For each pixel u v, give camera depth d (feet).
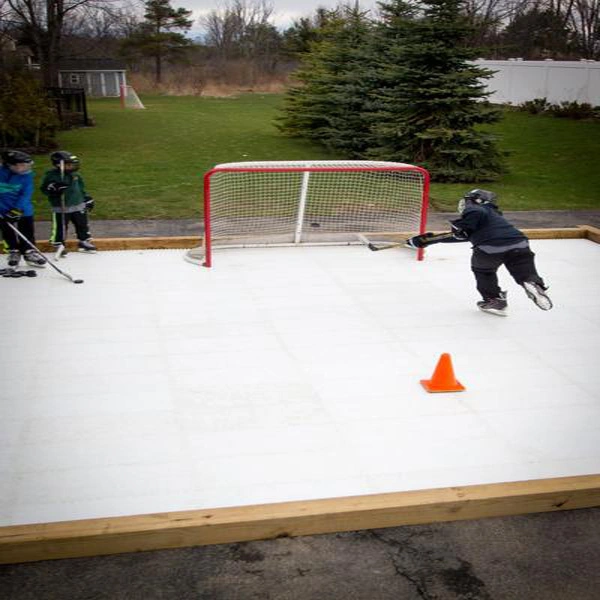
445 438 14.34
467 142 45.88
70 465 13.03
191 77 145.79
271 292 23.30
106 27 105.19
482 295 21.58
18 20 84.64
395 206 29.30
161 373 17.01
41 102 57.57
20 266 25.58
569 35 138.41
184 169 48.57
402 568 10.90
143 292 23.00
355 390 16.38
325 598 10.26
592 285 24.95
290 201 29.25
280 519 11.31
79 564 10.78
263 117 86.84
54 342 18.74
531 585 10.64
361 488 12.51
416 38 45.93
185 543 11.16
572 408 15.79
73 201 26.25
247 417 14.98
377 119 53.72
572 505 12.37
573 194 43.01
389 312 21.72
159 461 13.23
